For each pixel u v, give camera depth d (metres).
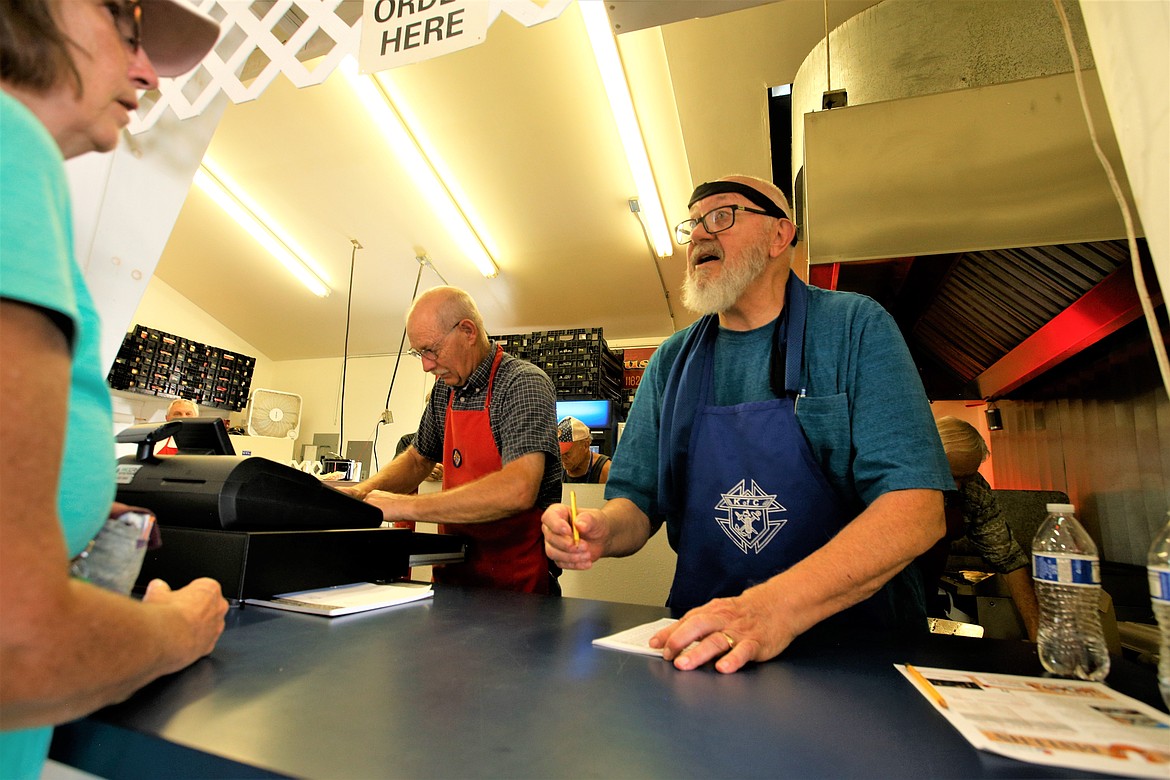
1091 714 0.48
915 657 0.66
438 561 1.33
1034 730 0.44
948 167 1.15
